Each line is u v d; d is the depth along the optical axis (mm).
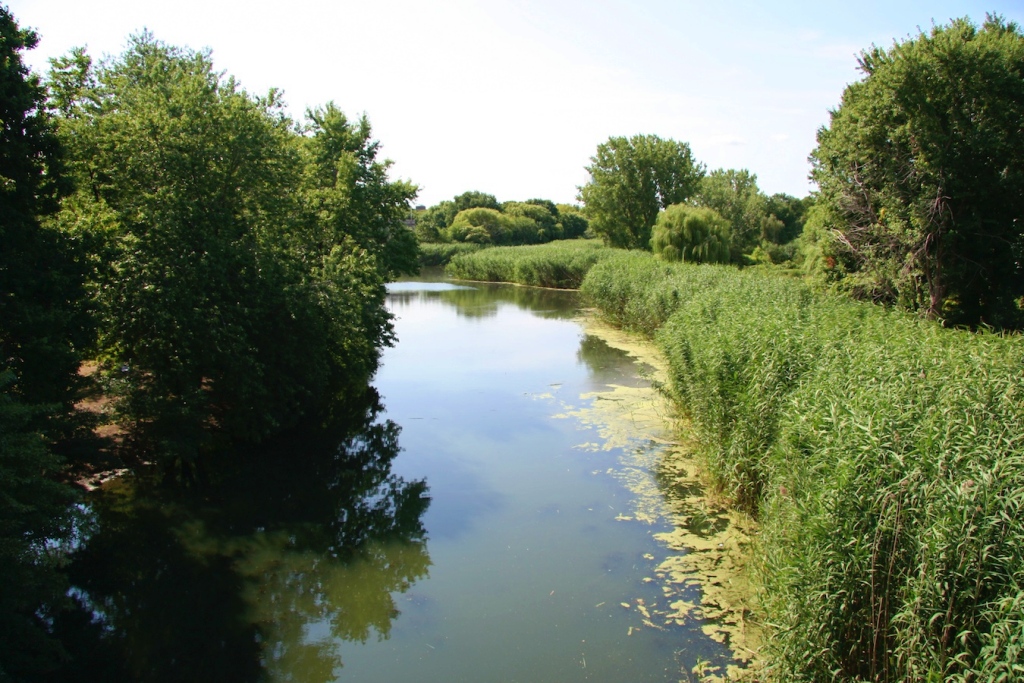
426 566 8539
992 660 4125
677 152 55094
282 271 13203
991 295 18844
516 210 90188
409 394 17156
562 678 6277
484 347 23500
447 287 47469
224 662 6680
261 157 13195
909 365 7637
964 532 4695
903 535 5117
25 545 5781
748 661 6363
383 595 7902
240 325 11820
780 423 7863
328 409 15805
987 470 5004
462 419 14859
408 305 36719
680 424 13133
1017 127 17047
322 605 7730
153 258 11164
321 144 22062
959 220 17797
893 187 18562
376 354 20594
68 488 6406
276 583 8219
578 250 48000
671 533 9062
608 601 7551
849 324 11156
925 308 17969
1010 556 4516
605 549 8750
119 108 13602
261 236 13898
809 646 5242
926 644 4590
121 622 7387
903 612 4723
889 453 5480
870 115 19125
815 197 23266
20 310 8430
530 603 7590
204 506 10500
